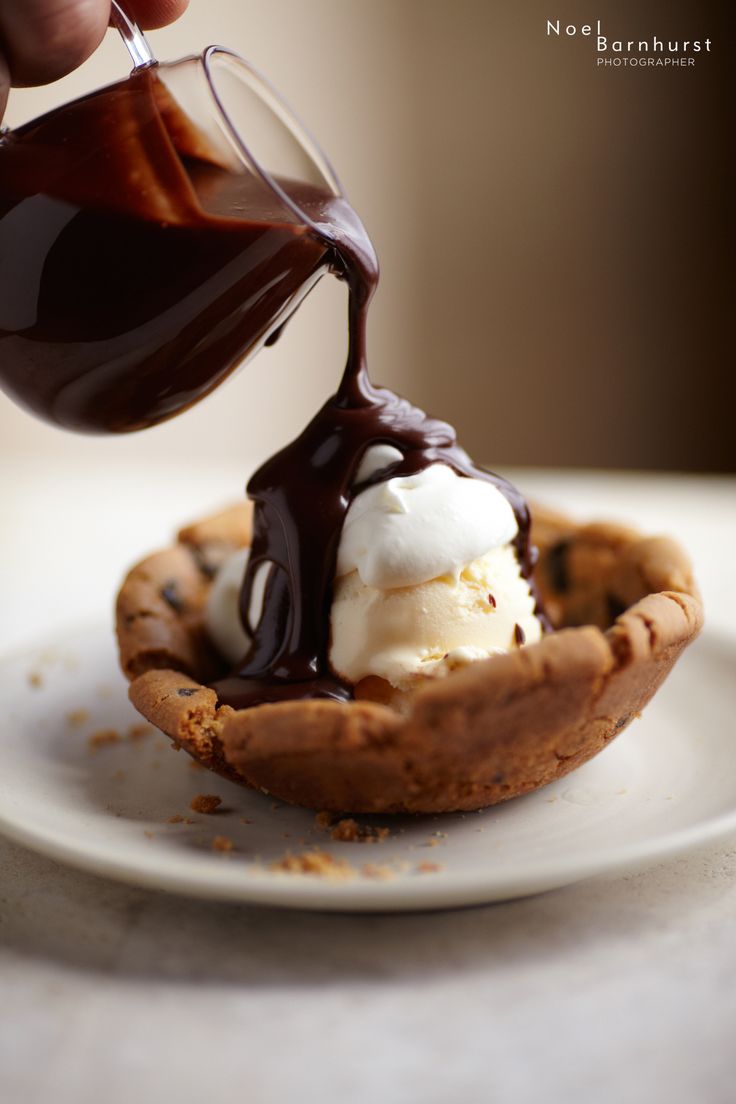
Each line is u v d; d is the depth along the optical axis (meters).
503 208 0.89
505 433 0.93
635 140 0.85
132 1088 0.33
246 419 0.97
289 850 0.38
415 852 0.38
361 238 0.40
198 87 0.38
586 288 0.89
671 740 0.43
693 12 0.81
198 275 0.38
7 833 0.38
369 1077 0.33
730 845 0.39
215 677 0.44
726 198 0.85
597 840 0.38
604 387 0.91
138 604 0.44
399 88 0.88
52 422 0.41
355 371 0.41
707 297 0.87
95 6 0.40
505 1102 0.32
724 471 0.90
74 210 0.38
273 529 0.42
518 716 0.37
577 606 0.46
